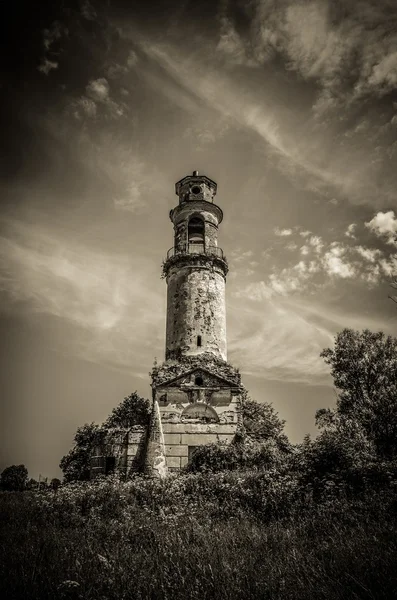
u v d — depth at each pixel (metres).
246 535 9.88
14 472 39.97
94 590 6.45
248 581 6.55
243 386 30.81
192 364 30.55
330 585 6.31
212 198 39.94
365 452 18.91
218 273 35.25
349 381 32.56
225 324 34.31
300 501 13.36
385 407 28.48
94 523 12.20
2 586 6.68
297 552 8.08
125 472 25.42
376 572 6.56
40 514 13.91
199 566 7.17
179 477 19.89
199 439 27.53
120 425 32.78
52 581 6.87
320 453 17.08
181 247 36.06
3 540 10.02
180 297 33.88
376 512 11.37
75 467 33.78
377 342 33.56
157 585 6.55
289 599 5.89
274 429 32.00
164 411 28.44
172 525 11.37
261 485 15.23
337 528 9.96
